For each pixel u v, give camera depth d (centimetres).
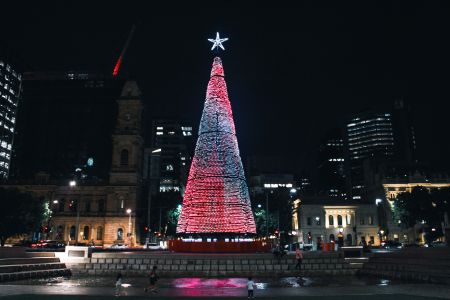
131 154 11050
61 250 5075
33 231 8494
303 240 10294
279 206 10088
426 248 3522
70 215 11100
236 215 4591
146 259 3750
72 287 2648
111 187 10938
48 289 2514
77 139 18100
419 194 8550
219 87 5078
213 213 4562
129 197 10906
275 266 3753
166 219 10912
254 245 4628
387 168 11662
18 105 18438
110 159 17825
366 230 10400
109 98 18512
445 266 3005
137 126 11125
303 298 2153
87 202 11281
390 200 10812
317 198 10944
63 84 18712
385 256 3916
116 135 11019
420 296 2189
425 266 3209
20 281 3077
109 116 18325
